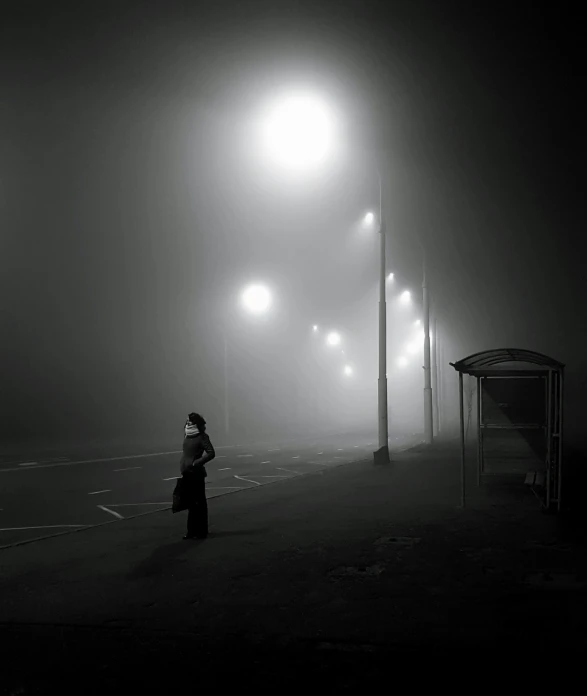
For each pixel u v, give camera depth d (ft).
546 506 39.78
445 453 86.99
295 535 32.50
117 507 45.03
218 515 38.96
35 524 38.52
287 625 18.78
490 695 13.99
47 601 21.49
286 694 14.20
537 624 18.53
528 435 47.80
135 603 21.18
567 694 14.02
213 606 20.74
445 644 17.04
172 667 15.81
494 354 40.60
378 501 44.11
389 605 20.53
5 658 16.53
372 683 14.69
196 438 32.45
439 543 30.01
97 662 16.20
